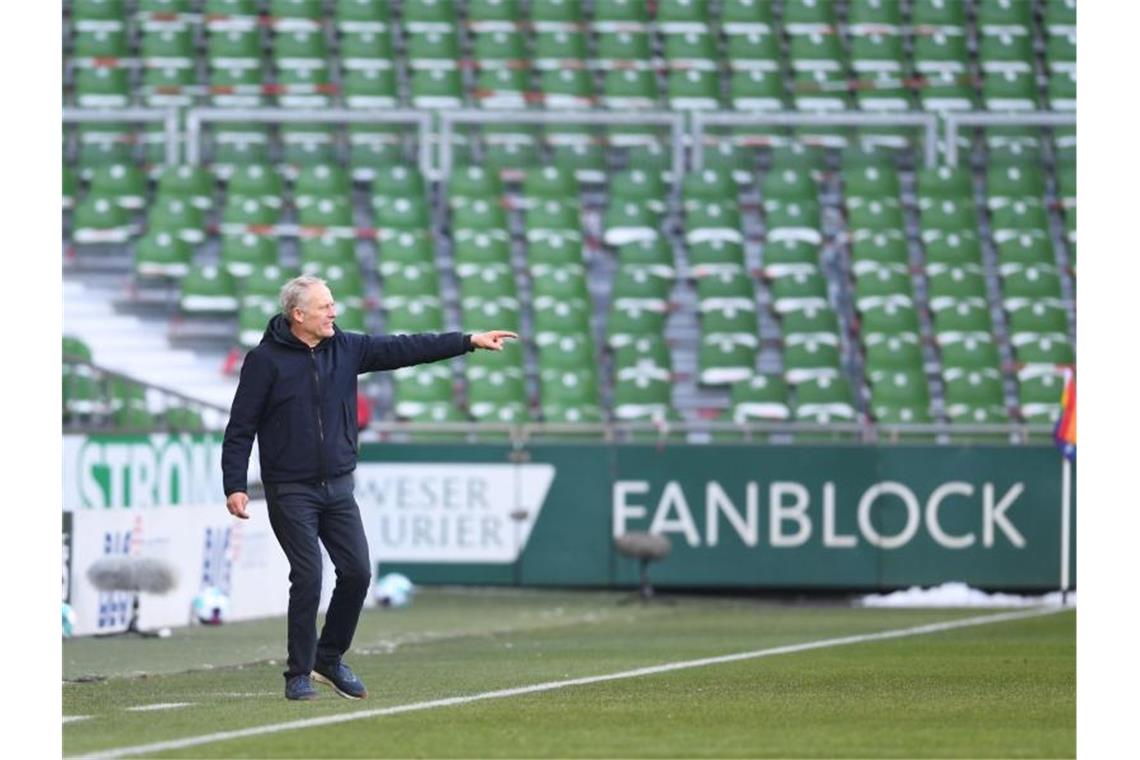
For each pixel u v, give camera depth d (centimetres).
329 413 2794
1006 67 9044
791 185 8125
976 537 6388
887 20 9088
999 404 7219
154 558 4453
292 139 8294
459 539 6362
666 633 4750
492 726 2456
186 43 8731
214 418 5734
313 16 8894
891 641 4400
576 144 8331
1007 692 2991
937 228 7975
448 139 7831
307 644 2830
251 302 7275
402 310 7338
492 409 7006
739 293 7556
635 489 6375
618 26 8969
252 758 2131
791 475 6381
